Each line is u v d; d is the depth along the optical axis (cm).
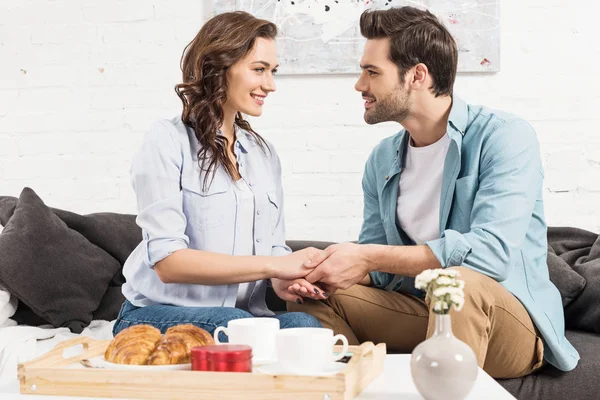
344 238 307
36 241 244
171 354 128
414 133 214
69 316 240
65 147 317
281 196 222
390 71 208
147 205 191
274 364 131
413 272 189
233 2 308
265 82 203
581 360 201
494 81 303
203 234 196
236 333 137
